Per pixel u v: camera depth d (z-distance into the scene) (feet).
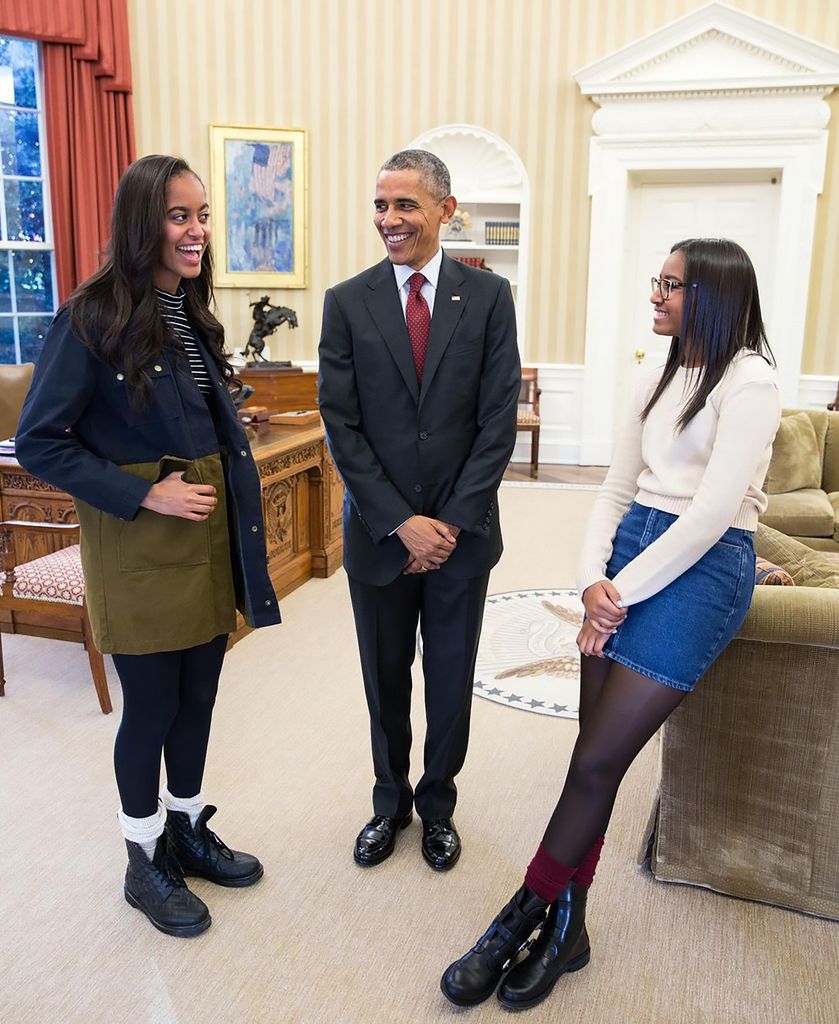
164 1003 6.13
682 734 7.16
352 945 6.73
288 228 25.94
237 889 7.36
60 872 7.55
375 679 7.52
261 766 9.36
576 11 24.67
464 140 25.68
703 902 7.29
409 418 7.00
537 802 8.75
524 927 6.18
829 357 25.08
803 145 23.93
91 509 6.41
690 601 5.82
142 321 6.06
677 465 5.97
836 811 6.89
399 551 7.12
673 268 5.88
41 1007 6.07
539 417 25.12
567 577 16.17
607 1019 6.06
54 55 23.00
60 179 23.68
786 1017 6.09
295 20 25.05
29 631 10.98
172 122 25.27
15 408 16.67
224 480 6.89
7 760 9.43
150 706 6.63
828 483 17.11
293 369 18.19
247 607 6.99
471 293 7.02
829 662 6.66
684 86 23.95
